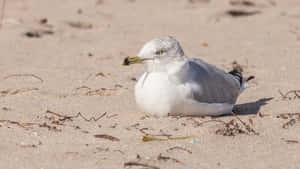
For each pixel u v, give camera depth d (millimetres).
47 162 7188
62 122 9125
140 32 19328
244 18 21938
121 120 9328
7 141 7941
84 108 10133
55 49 16172
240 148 7941
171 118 9336
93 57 15250
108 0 26078
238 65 14273
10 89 11406
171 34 18984
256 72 13609
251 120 9203
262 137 8477
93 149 7711
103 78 12750
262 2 24406
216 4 24422
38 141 7992
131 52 16078
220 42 17625
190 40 17969
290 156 7629
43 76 12719
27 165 7074
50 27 19422
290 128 8992
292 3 24688
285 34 18609
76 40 17656
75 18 21203
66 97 10914
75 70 13492
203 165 7227
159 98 9211
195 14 22844
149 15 22812
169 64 9227
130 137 8336
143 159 7309
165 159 7332
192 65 9859
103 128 8820
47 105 10227
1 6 23938
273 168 7176
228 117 9727
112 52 15984
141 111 9922
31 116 9438
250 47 16734
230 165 7258
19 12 22359
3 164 7086
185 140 8211
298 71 13578
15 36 17547
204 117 9500
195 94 9328
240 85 10898
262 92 11719
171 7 24625
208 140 8234
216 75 10078
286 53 15750
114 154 7531
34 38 17562
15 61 14367
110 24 20609
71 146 7832
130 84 12258
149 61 9219
